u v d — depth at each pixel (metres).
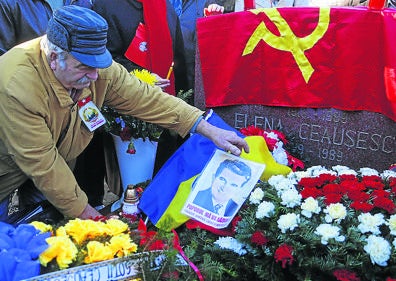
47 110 1.87
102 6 2.82
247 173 2.08
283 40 2.50
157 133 2.47
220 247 1.84
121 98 2.13
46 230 1.54
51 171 1.83
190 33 3.43
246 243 1.81
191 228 2.01
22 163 1.84
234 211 1.98
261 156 2.26
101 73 2.04
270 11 2.50
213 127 2.15
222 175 2.09
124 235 1.51
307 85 2.51
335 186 1.88
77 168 2.87
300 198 1.83
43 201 2.26
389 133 2.38
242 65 2.64
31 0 2.76
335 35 2.38
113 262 1.41
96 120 2.08
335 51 2.40
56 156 1.87
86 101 2.05
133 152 2.45
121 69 2.14
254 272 1.83
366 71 2.35
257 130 2.54
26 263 1.30
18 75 1.78
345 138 2.50
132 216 2.11
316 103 2.51
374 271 1.60
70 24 1.71
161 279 1.45
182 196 2.11
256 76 2.63
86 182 2.94
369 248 1.59
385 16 2.24
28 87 1.79
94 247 1.43
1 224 1.48
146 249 1.49
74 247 1.41
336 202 1.80
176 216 2.05
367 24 2.29
